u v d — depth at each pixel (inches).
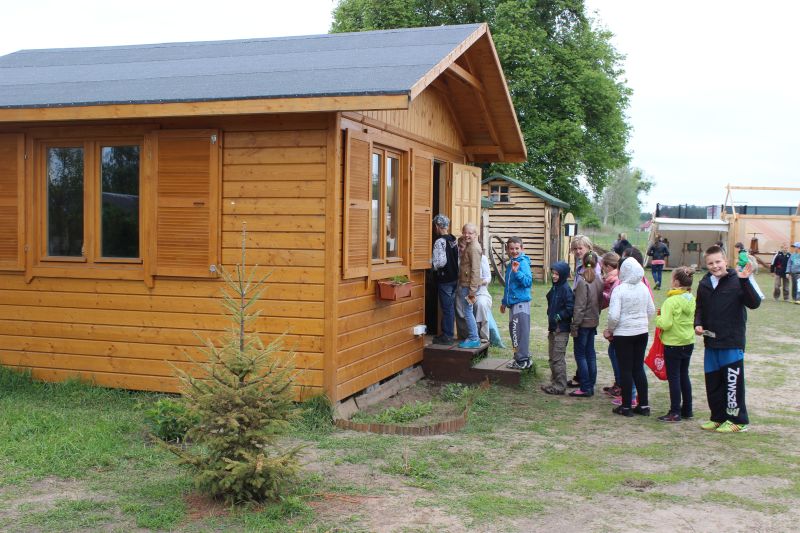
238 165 322.3
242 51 395.5
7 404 321.4
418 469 250.8
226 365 209.2
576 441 297.6
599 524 208.2
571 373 447.5
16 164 352.2
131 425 291.4
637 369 342.6
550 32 1326.3
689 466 265.6
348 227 319.3
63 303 349.4
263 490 214.4
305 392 314.7
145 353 339.0
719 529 206.4
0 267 355.3
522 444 291.0
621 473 255.9
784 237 1525.6
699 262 1581.0
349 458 262.2
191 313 331.9
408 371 406.9
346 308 323.3
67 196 350.0
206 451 261.6
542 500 226.8
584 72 1272.1
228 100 294.5
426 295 466.9
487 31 389.7
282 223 317.1
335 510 213.5
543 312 743.7
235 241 323.6
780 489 241.4
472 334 426.6
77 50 443.2
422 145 412.8
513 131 469.1
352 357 330.3
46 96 328.2
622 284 342.0
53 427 288.0
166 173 331.3
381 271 357.7
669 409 353.1
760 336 621.3
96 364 345.7
